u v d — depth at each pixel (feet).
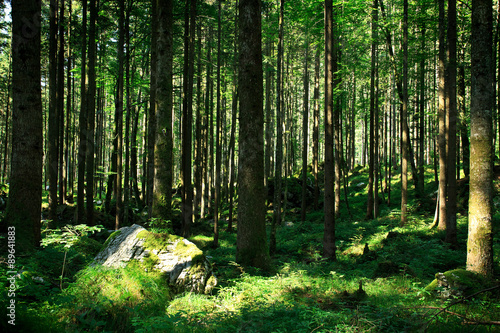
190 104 48.01
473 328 13.05
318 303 18.35
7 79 78.48
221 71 65.51
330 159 33.12
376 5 54.29
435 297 18.93
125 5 51.70
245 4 28.09
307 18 52.90
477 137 20.70
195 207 66.28
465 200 52.95
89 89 42.50
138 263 18.99
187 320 14.71
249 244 27.50
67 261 20.04
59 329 12.27
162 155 31.50
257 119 28.22
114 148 63.05
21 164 21.11
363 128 128.88
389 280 23.76
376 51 59.06
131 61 59.82
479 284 18.51
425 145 95.50
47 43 50.44
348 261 32.22
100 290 16.16
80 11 57.98
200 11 51.13
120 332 13.82
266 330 14.15
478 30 20.77
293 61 83.82
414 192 71.31
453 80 35.94
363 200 79.30
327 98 33.12
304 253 37.88
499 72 43.65
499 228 37.09
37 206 21.58
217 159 49.34
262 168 28.53
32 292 14.11
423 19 51.85
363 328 14.02
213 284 20.21
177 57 60.80
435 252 29.84
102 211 61.11
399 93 57.88
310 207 79.00
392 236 39.63
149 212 45.16
